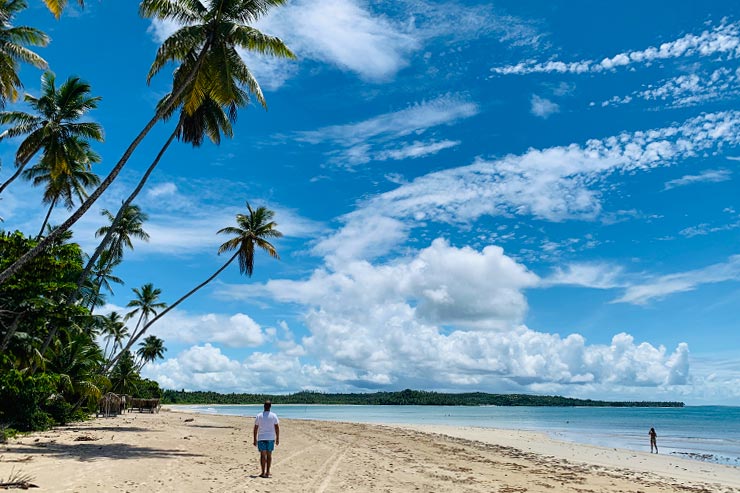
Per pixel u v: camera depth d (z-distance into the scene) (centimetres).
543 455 2819
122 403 4744
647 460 2822
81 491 1070
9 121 2788
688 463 2734
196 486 1198
